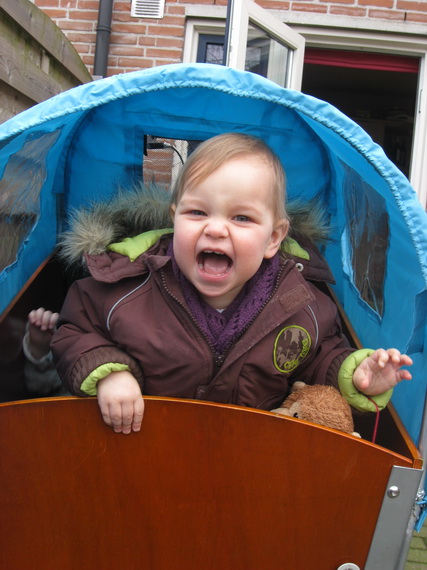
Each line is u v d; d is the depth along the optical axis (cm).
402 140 565
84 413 94
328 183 159
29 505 97
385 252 129
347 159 117
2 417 93
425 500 103
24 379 146
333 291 177
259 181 109
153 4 375
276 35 303
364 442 94
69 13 378
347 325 160
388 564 101
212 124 141
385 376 110
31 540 99
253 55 290
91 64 379
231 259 109
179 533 99
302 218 153
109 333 117
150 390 116
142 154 152
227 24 271
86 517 98
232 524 99
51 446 95
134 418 94
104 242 131
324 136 123
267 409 124
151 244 127
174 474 96
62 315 123
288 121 136
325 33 383
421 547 189
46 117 96
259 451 95
